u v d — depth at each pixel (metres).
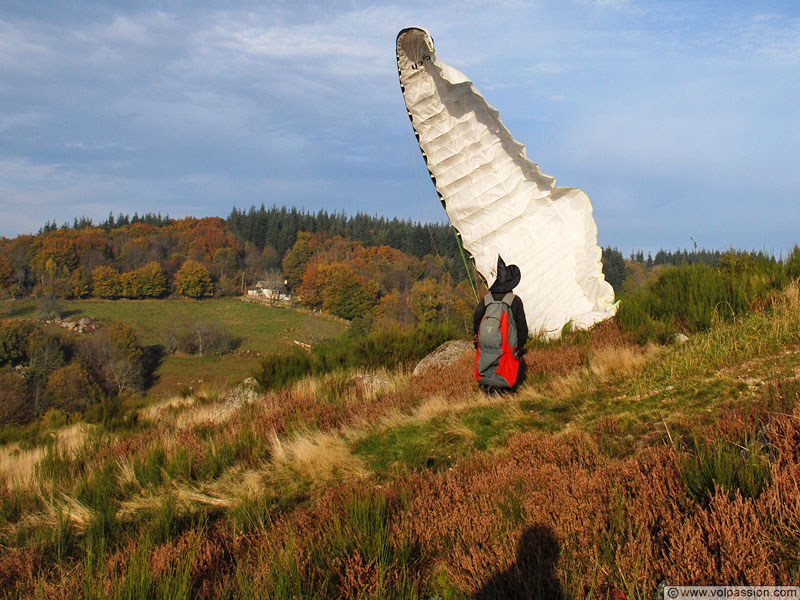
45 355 56.38
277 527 3.91
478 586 2.92
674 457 3.56
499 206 9.55
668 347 7.24
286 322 102.44
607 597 2.66
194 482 5.63
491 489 3.91
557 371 7.08
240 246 144.00
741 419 4.00
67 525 4.62
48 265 111.75
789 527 2.75
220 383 13.75
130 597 3.10
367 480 5.02
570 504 3.38
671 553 2.73
